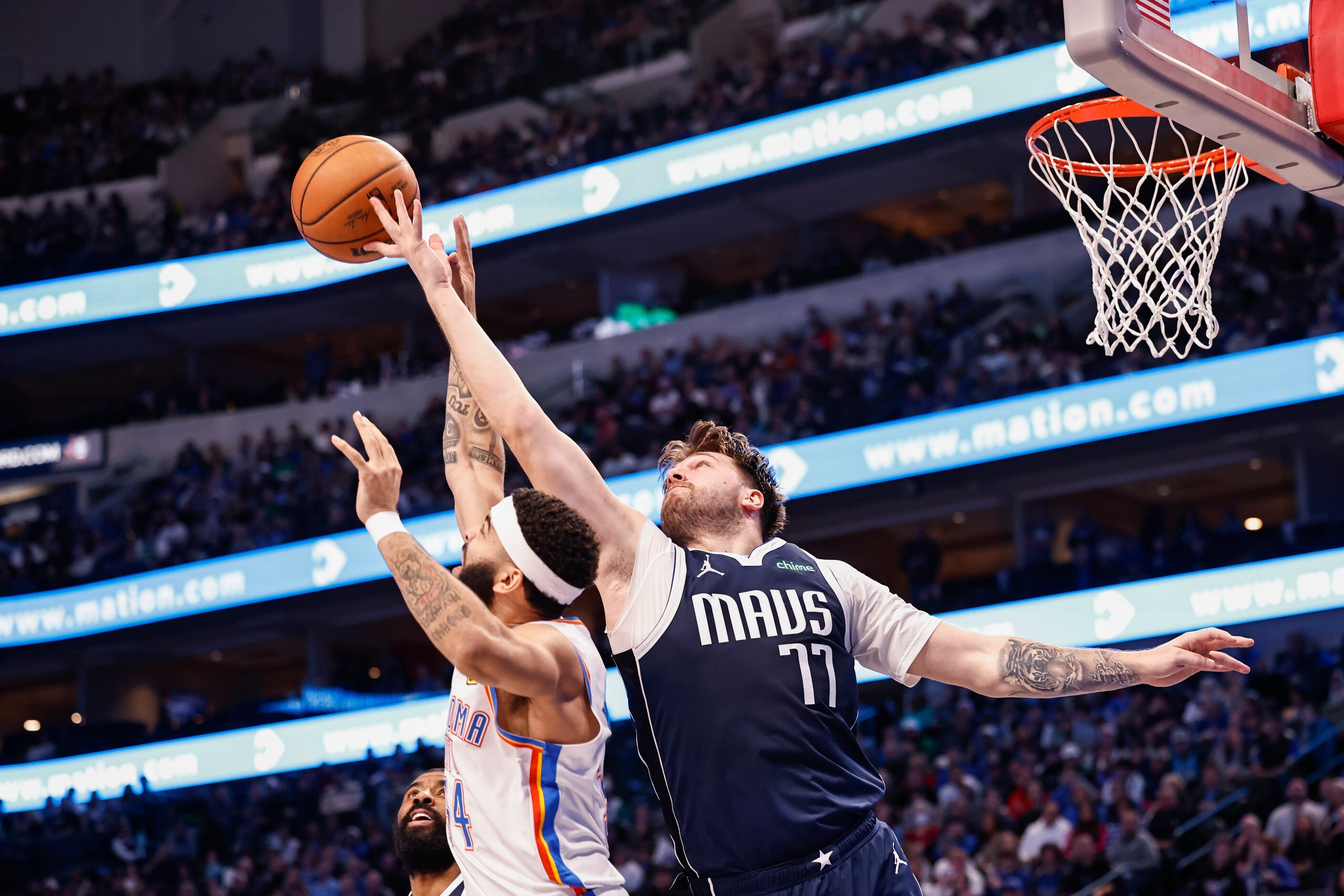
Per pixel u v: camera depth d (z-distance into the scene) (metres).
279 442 21.39
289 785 16.83
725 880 2.49
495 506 2.75
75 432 22.77
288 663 23.75
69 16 26.17
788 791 2.48
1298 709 11.34
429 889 3.30
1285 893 8.98
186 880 15.19
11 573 20.20
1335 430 15.04
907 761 12.73
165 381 25.03
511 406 2.62
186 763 17.52
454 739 2.53
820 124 17.58
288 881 14.28
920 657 2.78
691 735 2.51
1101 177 4.08
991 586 14.79
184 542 19.41
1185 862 9.52
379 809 15.48
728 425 17.05
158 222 22.44
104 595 19.23
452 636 2.24
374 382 22.48
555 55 23.27
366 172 3.10
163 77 26.02
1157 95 3.12
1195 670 2.69
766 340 18.45
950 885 10.18
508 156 21.41
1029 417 14.54
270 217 22.03
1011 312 16.66
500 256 19.97
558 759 2.43
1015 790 11.81
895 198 19.69
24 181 23.98
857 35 20.31
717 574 2.62
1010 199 21.38
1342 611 13.53
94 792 17.25
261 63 25.50
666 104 20.33
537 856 2.39
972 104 16.45
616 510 2.64
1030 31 16.34
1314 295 13.66
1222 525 14.85
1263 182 16.14
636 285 22.09
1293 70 3.54
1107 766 11.49
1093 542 15.19
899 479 15.20
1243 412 13.38
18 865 15.78
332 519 18.19
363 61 25.69
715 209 19.81
